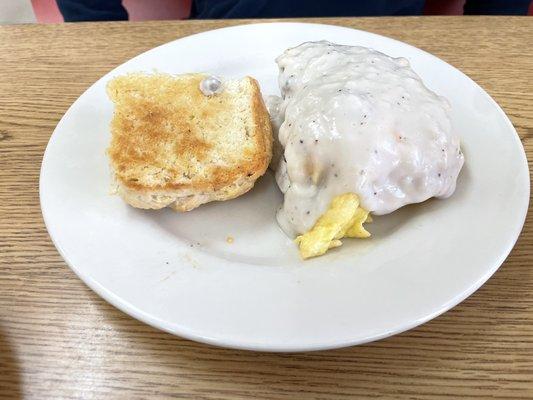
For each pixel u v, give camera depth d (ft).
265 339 0.58
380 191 0.75
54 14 2.13
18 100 1.02
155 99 0.91
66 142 0.86
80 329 0.67
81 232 0.72
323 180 0.76
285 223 0.79
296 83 0.89
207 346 0.65
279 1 1.46
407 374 0.62
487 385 0.60
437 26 1.18
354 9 1.49
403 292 0.63
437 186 0.76
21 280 0.73
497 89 1.03
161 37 1.17
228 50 1.08
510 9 1.57
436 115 0.77
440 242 0.71
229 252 0.75
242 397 0.60
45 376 0.62
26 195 0.85
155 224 0.76
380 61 0.85
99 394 0.60
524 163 0.79
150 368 0.63
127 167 0.78
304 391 0.61
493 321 0.67
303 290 0.65
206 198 0.80
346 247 0.74
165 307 0.62
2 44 1.15
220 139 0.84
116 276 0.66
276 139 0.89
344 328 0.59
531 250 0.75
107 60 1.12
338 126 0.74
